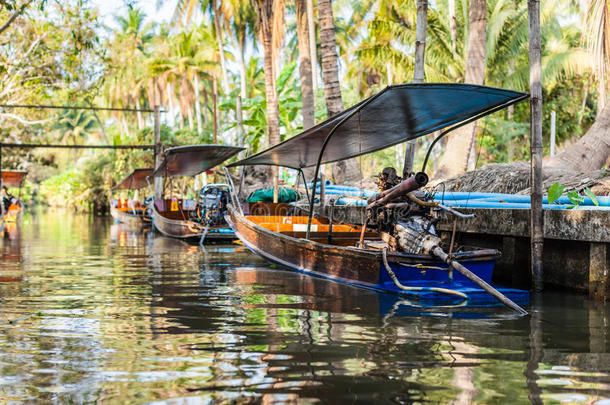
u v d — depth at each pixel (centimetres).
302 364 427
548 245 784
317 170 895
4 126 3234
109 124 7350
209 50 4419
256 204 1606
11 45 2062
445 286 732
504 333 523
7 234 2147
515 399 355
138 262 1175
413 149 998
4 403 352
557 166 1302
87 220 3550
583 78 2778
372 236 1066
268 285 822
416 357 444
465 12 2355
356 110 722
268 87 2447
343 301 686
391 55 2580
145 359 443
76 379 396
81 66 2117
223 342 493
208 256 1302
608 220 665
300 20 2067
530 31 745
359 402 351
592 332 526
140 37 5228
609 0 1078
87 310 646
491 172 1191
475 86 665
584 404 347
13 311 642
